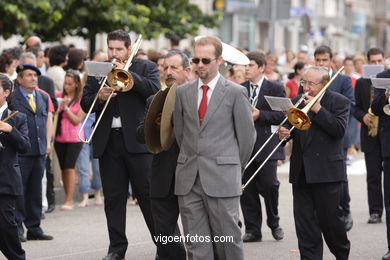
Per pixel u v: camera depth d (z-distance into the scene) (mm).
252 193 11055
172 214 8625
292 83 17781
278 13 21016
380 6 67000
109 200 9758
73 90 13578
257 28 44375
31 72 11156
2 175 8891
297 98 9406
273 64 17531
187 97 8133
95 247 10828
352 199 15000
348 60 19969
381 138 10078
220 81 8094
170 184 8516
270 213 11141
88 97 9781
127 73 9258
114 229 9734
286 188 16266
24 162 11016
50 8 16406
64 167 13766
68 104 13539
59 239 11359
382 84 9617
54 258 10172
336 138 9070
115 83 9312
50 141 12211
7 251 9016
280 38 46438
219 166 7996
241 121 8047
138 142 9547
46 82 12555
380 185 12547
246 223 11133
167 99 8234
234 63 10602
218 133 8031
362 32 59625
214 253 8273
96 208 14023
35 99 11250
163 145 8297
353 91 11977
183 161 8141
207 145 8016
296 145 9148
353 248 10789
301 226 9148
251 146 8117
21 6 16219
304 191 9164
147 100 8906
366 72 11672
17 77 11328
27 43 13961
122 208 9781
